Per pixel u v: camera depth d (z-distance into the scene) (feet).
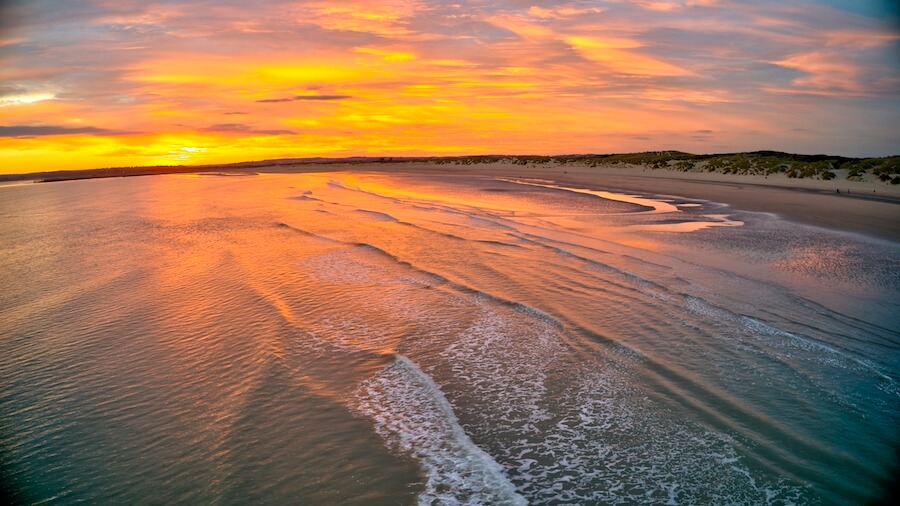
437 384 23.20
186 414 20.84
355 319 31.22
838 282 37.45
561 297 34.78
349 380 23.62
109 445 18.83
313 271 42.09
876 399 21.33
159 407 21.38
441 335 28.78
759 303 32.94
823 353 25.64
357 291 36.60
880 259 44.32
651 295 34.78
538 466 17.39
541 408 21.11
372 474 17.03
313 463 17.65
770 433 19.02
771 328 28.86
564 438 18.97
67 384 23.38
